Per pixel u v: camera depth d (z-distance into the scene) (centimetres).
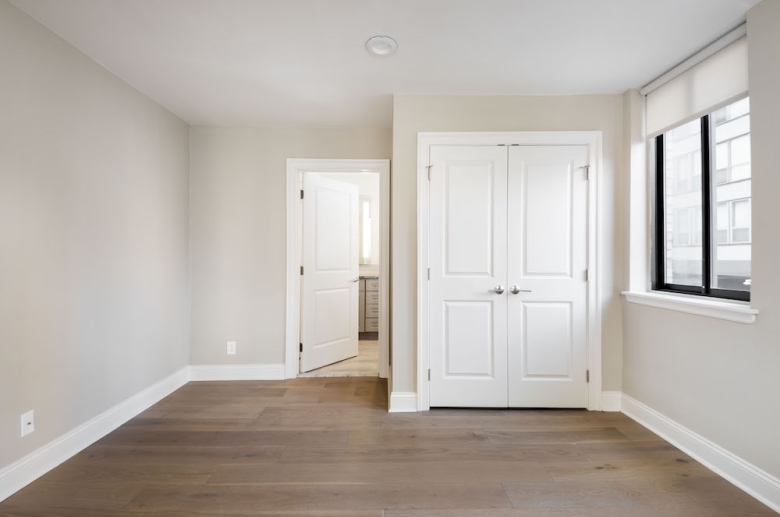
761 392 164
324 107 288
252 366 329
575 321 262
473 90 257
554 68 229
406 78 242
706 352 193
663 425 221
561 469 188
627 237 254
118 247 239
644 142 253
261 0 169
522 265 263
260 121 317
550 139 261
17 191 173
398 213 264
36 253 183
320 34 195
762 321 164
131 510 156
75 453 203
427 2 171
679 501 163
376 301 509
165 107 288
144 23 185
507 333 262
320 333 370
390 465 191
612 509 158
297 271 341
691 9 173
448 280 263
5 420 167
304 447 210
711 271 207
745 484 170
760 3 165
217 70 232
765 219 163
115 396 236
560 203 261
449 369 263
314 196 364
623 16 179
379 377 339
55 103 193
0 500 162
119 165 240
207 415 254
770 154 161
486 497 166
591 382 261
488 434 226
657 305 226
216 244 327
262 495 167
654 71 232
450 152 263
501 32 193
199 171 326
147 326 269
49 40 189
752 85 169
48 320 189
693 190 223
